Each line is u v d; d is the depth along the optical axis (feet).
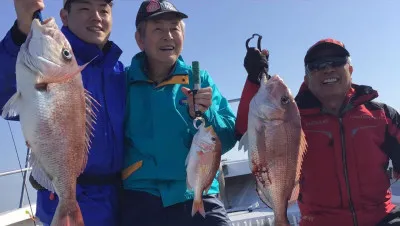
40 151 3.18
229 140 4.36
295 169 3.97
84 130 3.38
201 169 3.91
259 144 3.89
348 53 4.58
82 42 4.09
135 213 4.07
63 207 3.20
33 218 6.24
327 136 4.55
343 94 4.62
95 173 3.93
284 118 3.95
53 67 3.19
